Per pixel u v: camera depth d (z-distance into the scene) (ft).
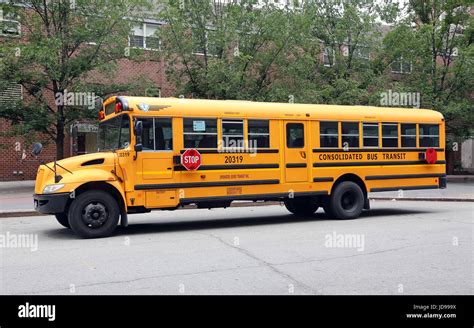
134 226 39.19
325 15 82.69
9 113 67.87
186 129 35.50
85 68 68.33
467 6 87.86
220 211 50.78
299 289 19.40
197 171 35.60
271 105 38.99
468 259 24.76
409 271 22.29
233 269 22.81
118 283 20.51
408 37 81.30
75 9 68.08
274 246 28.78
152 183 34.24
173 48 69.05
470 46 85.10
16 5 68.49
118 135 34.86
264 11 70.54
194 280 20.85
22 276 21.98
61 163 33.12
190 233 34.65
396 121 44.16
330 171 40.78
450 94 88.17
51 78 66.39
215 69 65.00
